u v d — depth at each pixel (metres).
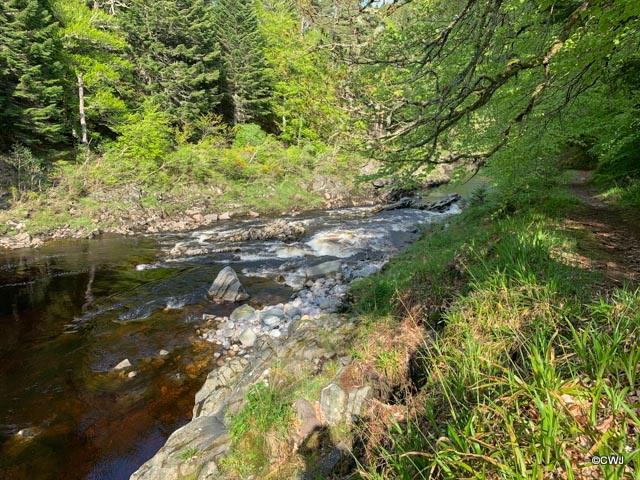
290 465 3.24
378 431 3.07
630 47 4.23
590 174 18.48
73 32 23.64
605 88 7.25
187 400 5.66
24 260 13.01
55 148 22.89
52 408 5.47
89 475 4.30
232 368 5.81
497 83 3.18
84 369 6.49
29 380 6.16
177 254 14.13
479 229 8.94
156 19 27.14
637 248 5.62
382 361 3.98
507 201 9.66
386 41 3.18
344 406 3.59
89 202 19.50
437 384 3.06
